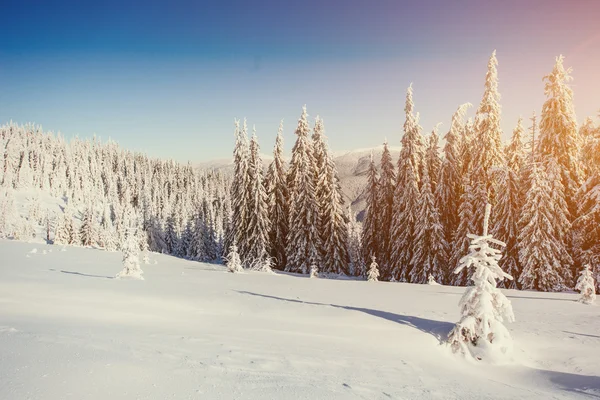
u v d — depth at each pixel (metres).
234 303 14.30
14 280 15.95
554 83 28.03
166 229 79.94
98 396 4.77
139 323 10.05
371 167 41.53
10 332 7.30
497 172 29.98
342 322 11.98
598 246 25.27
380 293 20.08
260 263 38.97
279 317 12.39
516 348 10.46
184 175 189.25
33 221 120.12
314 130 45.56
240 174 44.38
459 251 30.05
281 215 45.28
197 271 32.06
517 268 27.41
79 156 179.12
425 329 11.54
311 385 6.15
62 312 10.55
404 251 34.38
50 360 5.84
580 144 29.20
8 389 4.65
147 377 5.62
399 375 7.54
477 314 10.31
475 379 8.17
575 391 7.55
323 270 40.66
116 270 25.70
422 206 32.59
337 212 41.34
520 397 7.00
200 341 8.33
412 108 35.53
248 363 6.99
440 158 37.31
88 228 76.81
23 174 149.50
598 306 16.55
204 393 5.29
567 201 28.00
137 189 167.25
